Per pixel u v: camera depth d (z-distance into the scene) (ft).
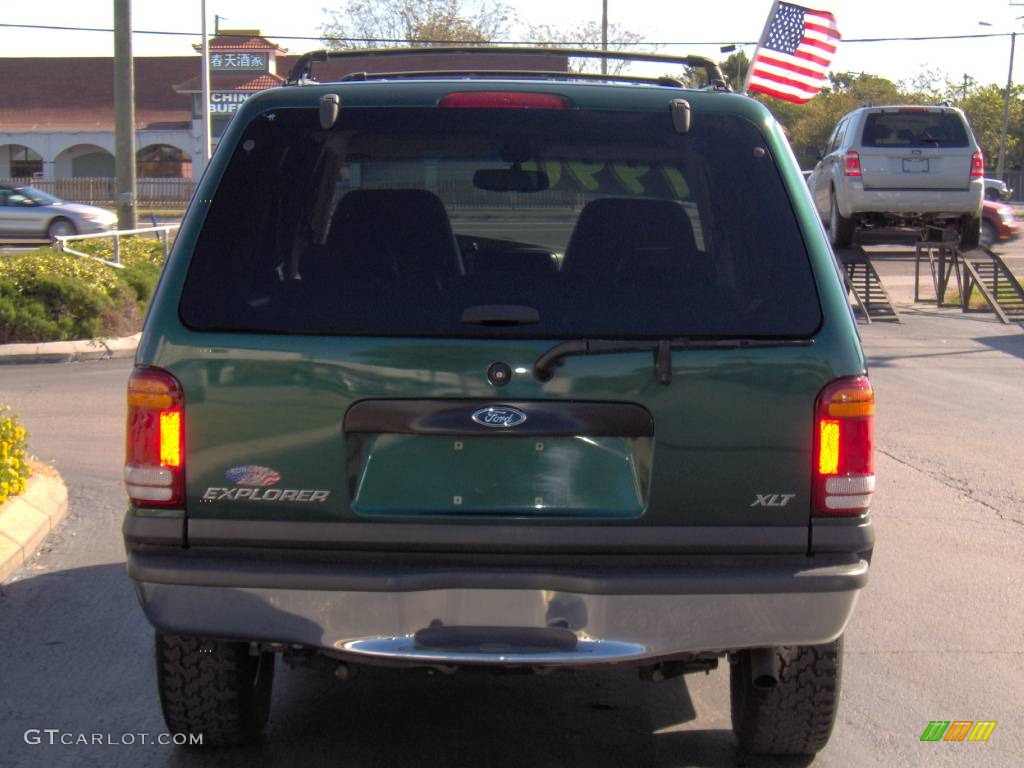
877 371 47.14
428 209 12.17
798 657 13.14
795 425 11.68
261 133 12.39
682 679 17.10
